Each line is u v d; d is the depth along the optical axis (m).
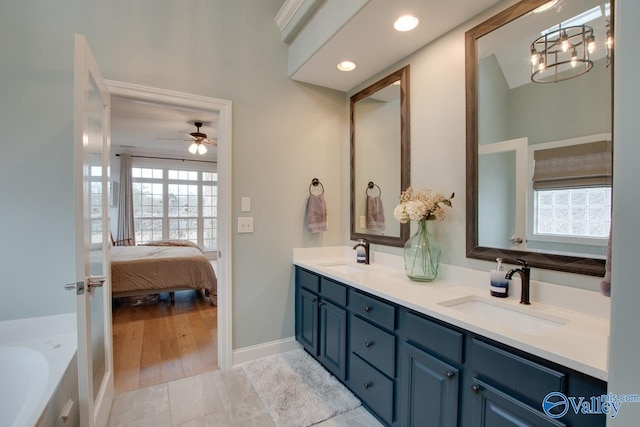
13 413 1.46
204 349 2.72
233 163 2.38
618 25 0.61
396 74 2.27
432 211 1.82
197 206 7.53
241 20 2.41
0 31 1.75
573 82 1.34
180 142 6.01
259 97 2.48
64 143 1.85
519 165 1.54
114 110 3.90
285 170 2.59
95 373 1.59
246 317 2.46
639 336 0.58
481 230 1.71
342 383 2.13
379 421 1.78
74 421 1.54
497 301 1.50
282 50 2.57
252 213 2.46
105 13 1.98
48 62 1.83
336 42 2.02
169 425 1.74
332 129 2.80
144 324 3.31
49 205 1.83
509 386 1.07
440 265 1.93
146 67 2.09
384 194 2.41
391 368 1.60
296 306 2.65
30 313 1.81
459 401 1.24
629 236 0.59
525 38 1.51
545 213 1.44
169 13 2.16
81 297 1.31
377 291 1.68
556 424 0.94
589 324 1.20
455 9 1.68
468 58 1.76
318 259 2.69
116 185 6.54
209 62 2.29
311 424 1.76
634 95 0.58
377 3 1.64
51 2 1.84
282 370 2.33
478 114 1.72
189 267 3.96
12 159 1.77
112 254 4.08
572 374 0.92
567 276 1.37
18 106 1.77
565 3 1.37
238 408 1.89
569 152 1.35
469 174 1.76
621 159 0.60
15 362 1.57
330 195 2.80
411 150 2.16
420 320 1.42
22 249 1.80
